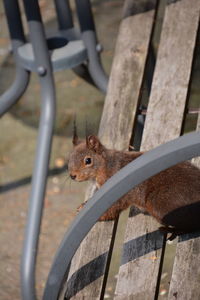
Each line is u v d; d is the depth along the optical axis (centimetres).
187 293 673
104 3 1986
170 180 736
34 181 1159
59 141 1556
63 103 1652
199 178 736
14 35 1267
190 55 943
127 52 995
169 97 896
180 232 735
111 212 763
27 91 1739
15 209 1434
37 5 1180
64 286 826
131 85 946
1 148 1598
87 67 1325
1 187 1501
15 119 1662
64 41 1303
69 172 800
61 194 1451
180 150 578
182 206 720
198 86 1497
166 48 962
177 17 998
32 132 1617
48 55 1206
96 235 757
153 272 704
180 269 696
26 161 1548
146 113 892
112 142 877
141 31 1023
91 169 791
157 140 849
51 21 1931
